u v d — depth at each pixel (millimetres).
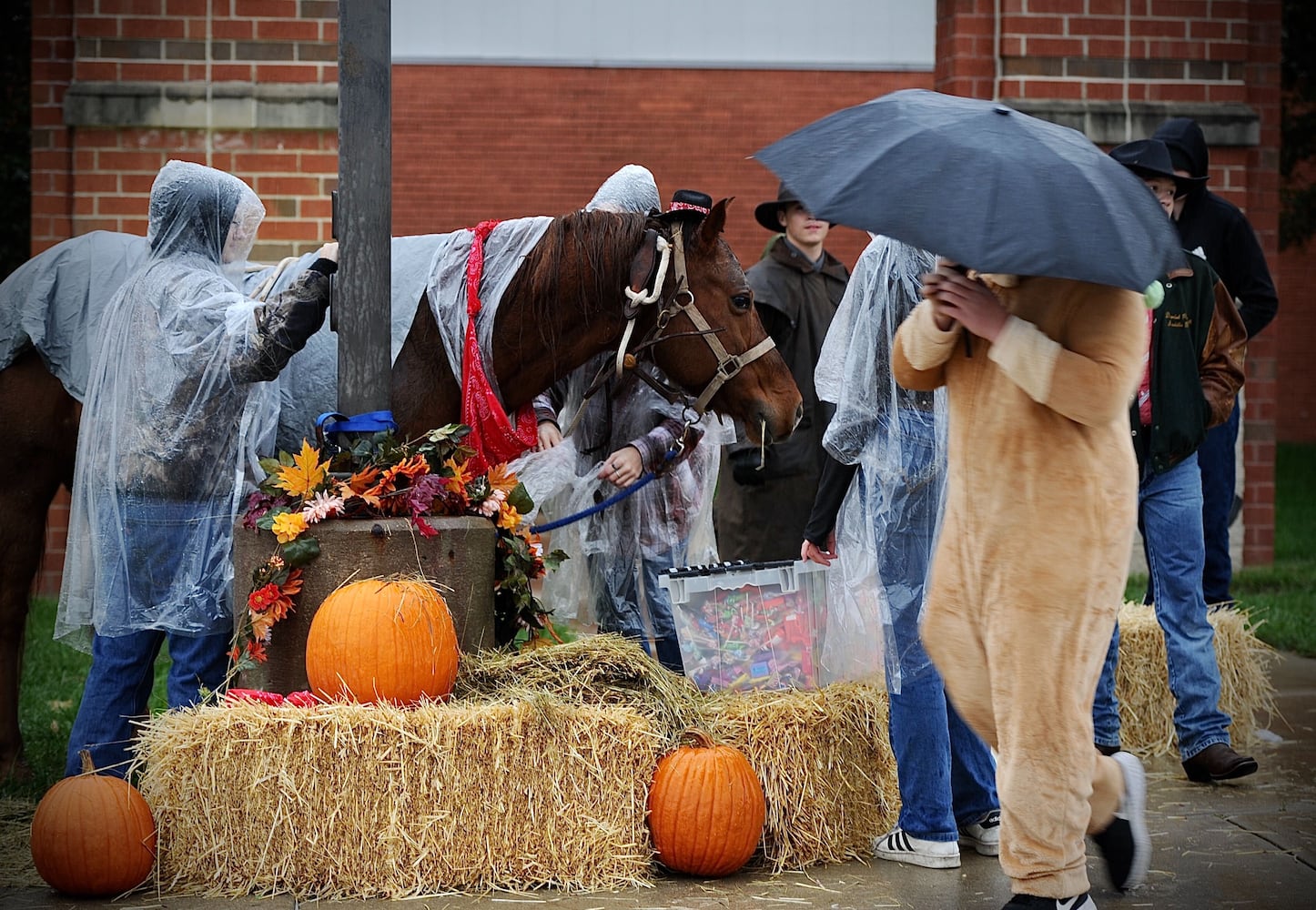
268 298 4801
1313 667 7594
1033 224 3205
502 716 4070
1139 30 9305
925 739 4406
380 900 4035
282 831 4035
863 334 4316
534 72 17000
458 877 4090
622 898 4082
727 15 17109
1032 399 3484
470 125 16938
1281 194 16188
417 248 4859
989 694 3666
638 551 5289
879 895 4145
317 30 8602
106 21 8531
